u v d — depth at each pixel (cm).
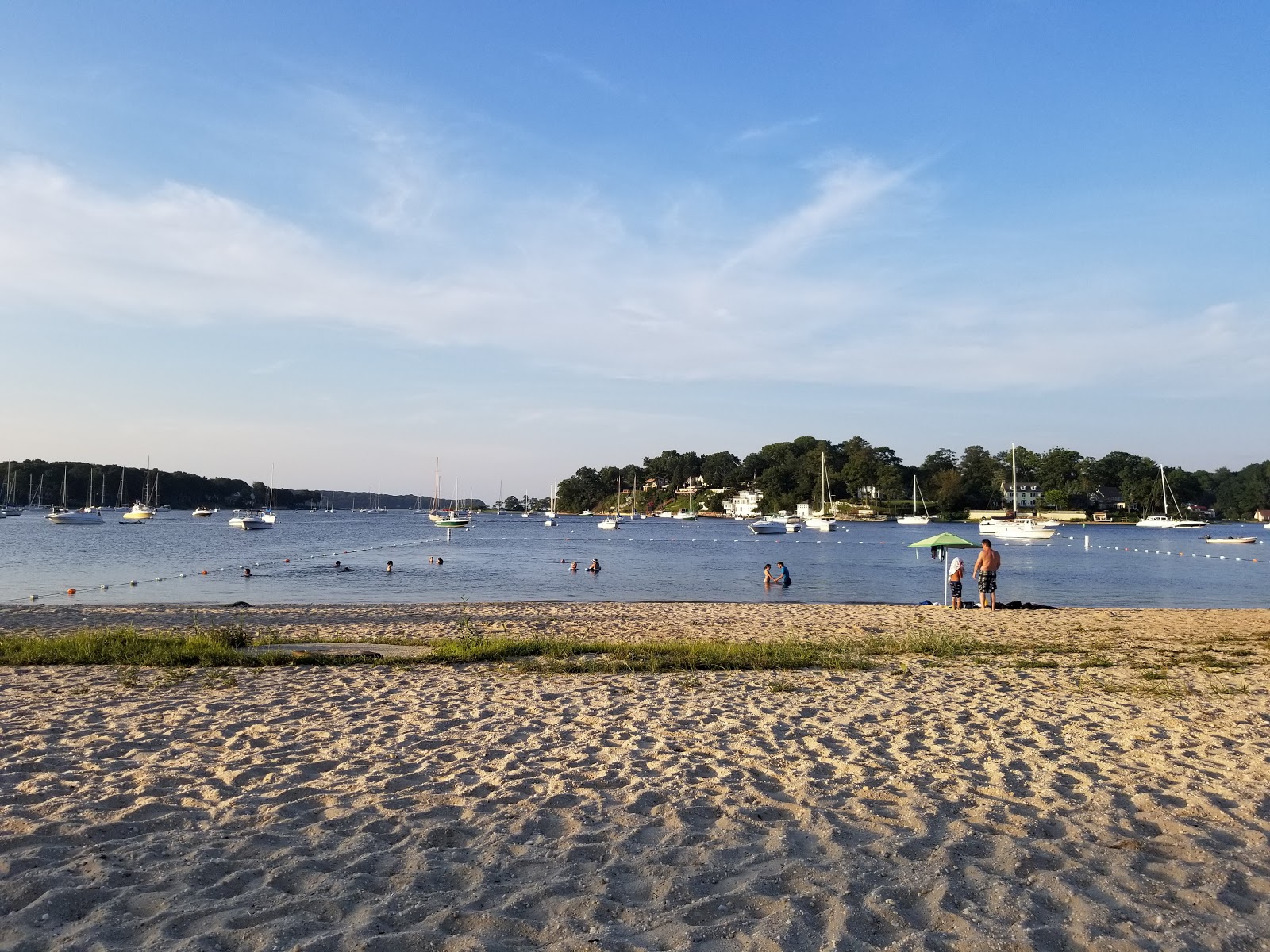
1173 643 1747
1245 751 782
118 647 1438
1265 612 2509
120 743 789
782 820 586
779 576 4259
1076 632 1973
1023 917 428
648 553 6538
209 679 1189
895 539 9519
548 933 407
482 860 502
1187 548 7431
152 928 404
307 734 842
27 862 482
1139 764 741
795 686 1157
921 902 448
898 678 1228
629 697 1063
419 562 5147
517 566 4988
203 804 605
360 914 425
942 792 652
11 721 888
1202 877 485
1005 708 998
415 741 815
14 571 4138
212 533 9031
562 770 709
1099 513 15888
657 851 518
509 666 1337
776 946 393
